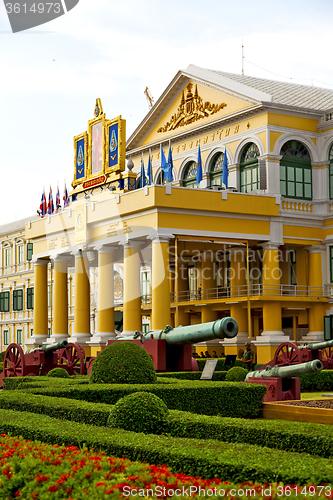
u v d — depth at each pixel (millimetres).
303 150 37500
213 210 32938
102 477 6809
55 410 12508
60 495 6336
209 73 40500
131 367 17938
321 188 37375
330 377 25500
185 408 15680
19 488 6828
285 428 9500
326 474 6535
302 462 7090
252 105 36750
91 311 41188
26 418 11008
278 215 35125
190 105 42062
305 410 14594
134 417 10562
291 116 36906
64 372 24422
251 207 34219
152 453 7934
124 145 37531
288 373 17625
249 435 9664
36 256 42438
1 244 62812
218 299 36062
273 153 36000
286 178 36625
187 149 42094
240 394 16219
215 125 39438
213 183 40156
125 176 37062
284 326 39000
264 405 16250
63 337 40406
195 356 33344
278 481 6605
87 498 6121
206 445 8172
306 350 25469
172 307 41219
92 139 40031
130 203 32625
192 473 7402
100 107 39688
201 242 36094
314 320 36125
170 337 22469
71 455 7891
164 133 44344
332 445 8703
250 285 38094
